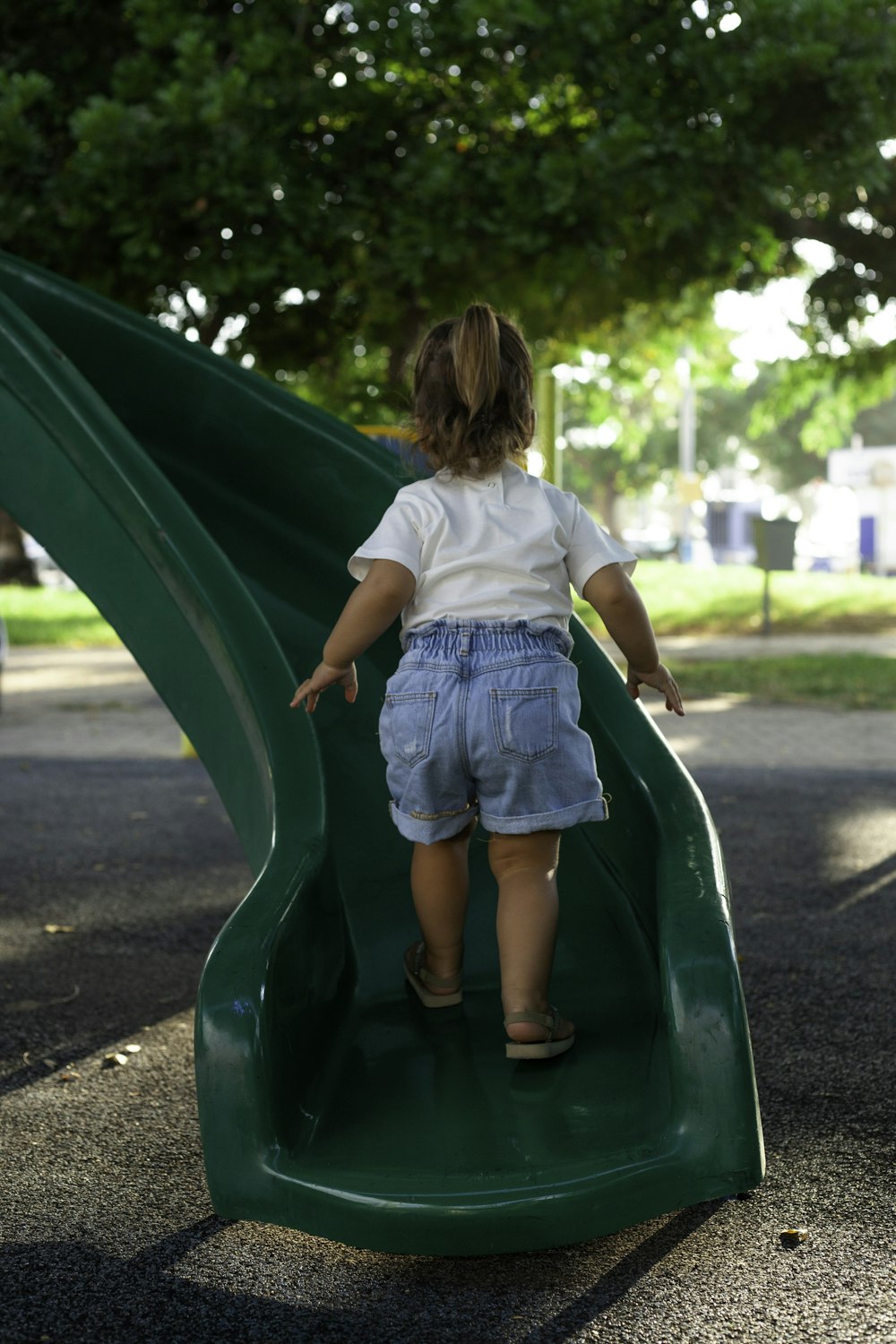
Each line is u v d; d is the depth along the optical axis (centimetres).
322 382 1279
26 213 934
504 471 247
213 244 952
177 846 556
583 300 1141
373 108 971
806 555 3897
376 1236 186
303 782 259
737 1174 193
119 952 399
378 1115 216
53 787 704
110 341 382
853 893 457
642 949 269
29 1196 239
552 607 237
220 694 285
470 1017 255
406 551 237
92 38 1028
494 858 240
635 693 256
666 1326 192
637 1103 216
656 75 977
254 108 917
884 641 1451
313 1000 235
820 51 947
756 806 622
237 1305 201
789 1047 307
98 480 299
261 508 373
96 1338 191
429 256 962
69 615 1836
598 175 921
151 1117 275
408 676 234
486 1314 197
